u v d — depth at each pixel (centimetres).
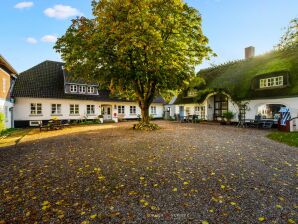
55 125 2112
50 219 368
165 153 834
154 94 1952
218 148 921
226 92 2280
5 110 2119
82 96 3044
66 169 651
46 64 3141
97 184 522
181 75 1638
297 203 414
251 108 2112
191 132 1557
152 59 1395
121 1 1348
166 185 507
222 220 356
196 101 2744
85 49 1502
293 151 864
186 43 1672
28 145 1129
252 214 374
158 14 1444
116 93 2194
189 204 412
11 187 518
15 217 378
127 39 1296
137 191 476
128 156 797
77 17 1587
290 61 2009
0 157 848
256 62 2455
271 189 479
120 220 360
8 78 2173
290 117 1638
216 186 497
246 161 708
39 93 2669
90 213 386
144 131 1672
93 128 2114
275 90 1911
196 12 1593
